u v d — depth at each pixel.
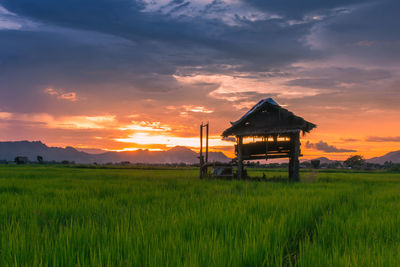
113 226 4.98
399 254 3.54
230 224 4.96
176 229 4.66
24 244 3.76
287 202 7.66
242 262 3.48
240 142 23.47
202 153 24.59
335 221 5.73
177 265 3.05
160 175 25.31
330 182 18.22
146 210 6.59
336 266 3.36
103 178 19.39
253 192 10.95
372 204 8.11
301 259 3.51
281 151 22.48
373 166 81.81
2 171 28.86
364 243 4.36
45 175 22.53
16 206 7.07
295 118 21.11
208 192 10.66
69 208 7.00
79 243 4.00
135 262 3.23
